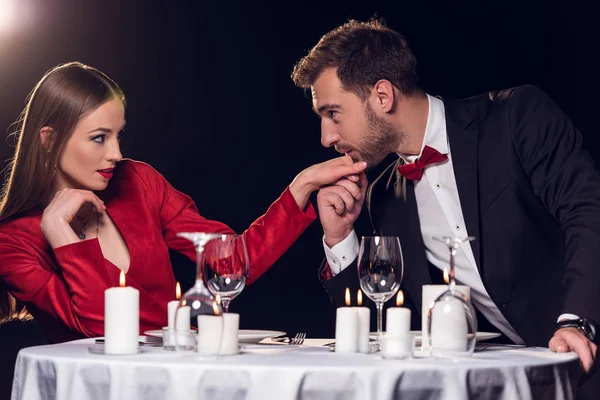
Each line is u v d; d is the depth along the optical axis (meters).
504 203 2.42
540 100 2.48
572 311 1.99
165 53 5.60
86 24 5.51
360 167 2.57
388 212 2.63
